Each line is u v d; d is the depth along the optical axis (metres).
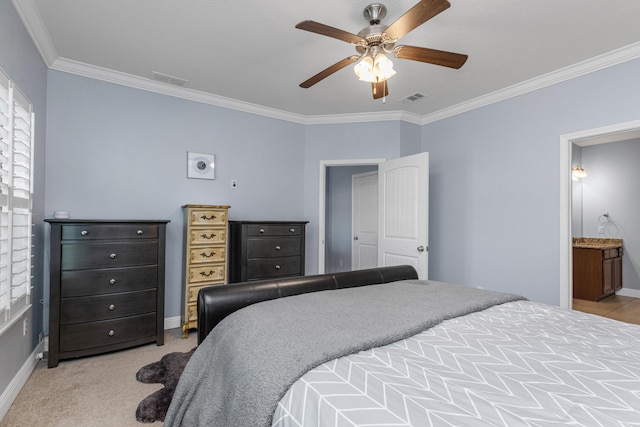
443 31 2.37
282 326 1.28
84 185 2.94
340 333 1.20
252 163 3.91
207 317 1.60
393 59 2.77
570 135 2.93
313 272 4.28
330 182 6.06
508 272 3.37
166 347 2.81
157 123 3.32
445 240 3.99
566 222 2.96
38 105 2.54
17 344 2.08
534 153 3.18
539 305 1.72
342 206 5.82
